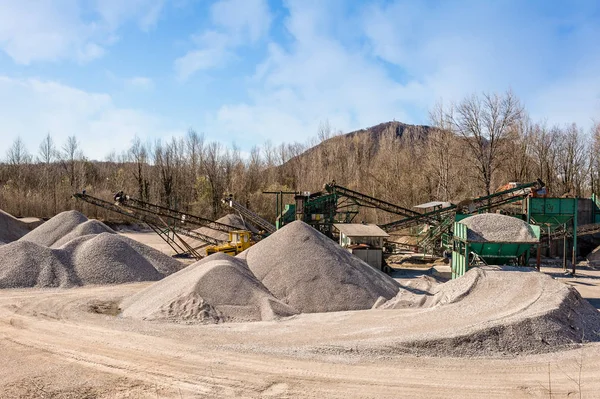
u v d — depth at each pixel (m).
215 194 60.34
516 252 20.08
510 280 16.28
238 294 16.22
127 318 15.17
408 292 19.42
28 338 12.46
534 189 28.16
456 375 9.74
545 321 12.23
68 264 22.56
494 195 29.64
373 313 15.46
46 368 10.19
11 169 69.75
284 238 20.56
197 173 67.31
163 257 25.72
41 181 62.78
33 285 20.58
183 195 64.81
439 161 52.44
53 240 28.77
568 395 8.87
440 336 11.38
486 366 10.27
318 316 15.39
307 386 9.13
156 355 10.93
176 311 15.23
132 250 24.47
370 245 26.61
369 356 10.73
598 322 13.36
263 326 13.78
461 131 44.97
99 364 10.40
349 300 17.31
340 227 28.34
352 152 70.25
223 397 8.70
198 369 10.03
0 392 8.95
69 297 18.69
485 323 12.11
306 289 17.61
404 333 12.32
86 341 12.12
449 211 30.53
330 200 31.03
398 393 8.86
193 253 31.86
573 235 27.09
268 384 9.24
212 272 16.94
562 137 58.56
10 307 16.48
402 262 31.72
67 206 55.53
